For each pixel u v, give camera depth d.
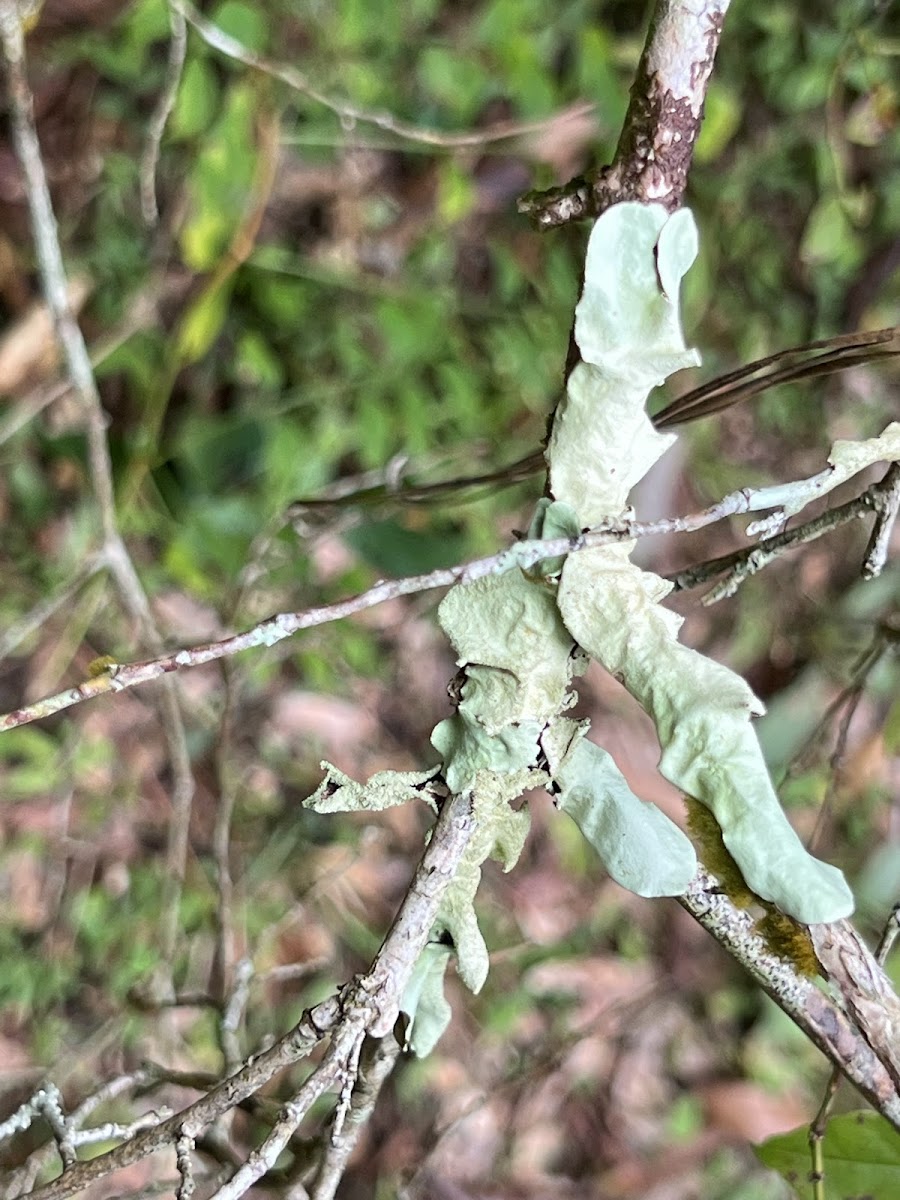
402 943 0.19
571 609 0.18
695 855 0.18
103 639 0.47
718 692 0.17
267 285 0.46
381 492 0.34
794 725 0.53
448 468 0.48
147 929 0.46
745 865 0.17
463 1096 0.50
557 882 0.53
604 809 0.19
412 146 0.46
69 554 0.44
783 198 0.53
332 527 0.44
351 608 0.17
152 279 0.45
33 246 0.44
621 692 0.50
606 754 0.19
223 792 0.38
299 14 0.43
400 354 0.45
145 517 0.44
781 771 0.52
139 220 0.45
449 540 0.46
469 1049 0.51
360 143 0.45
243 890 0.48
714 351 0.53
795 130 0.51
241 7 0.40
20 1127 0.22
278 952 0.48
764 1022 0.55
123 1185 0.39
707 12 0.16
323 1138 0.24
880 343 0.21
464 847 0.19
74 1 0.41
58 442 0.43
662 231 0.16
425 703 0.52
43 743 0.45
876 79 0.49
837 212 0.50
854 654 0.54
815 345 0.21
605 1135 0.52
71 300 0.44
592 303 0.17
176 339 0.43
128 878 0.47
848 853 0.52
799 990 0.19
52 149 0.44
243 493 0.45
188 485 0.45
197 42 0.41
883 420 0.56
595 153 0.46
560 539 0.18
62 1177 0.20
